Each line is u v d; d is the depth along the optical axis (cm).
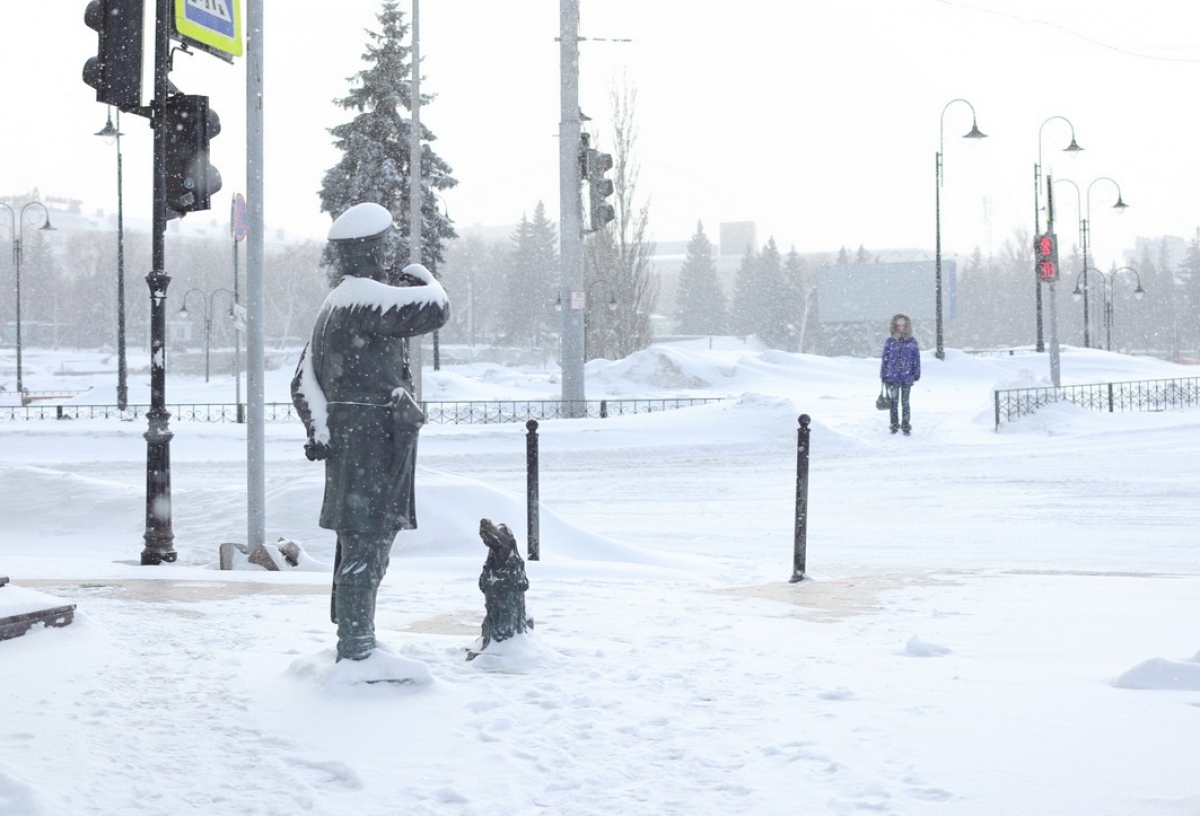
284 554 1101
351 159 5016
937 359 4744
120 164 4262
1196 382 3512
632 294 6525
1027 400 2969
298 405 568
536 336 14212
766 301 13500
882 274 8925
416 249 2672
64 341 16988
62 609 656
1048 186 3266
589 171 2884
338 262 586
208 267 17438
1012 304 16288
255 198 1135
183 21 1080
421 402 2727
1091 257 16000
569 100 3067
